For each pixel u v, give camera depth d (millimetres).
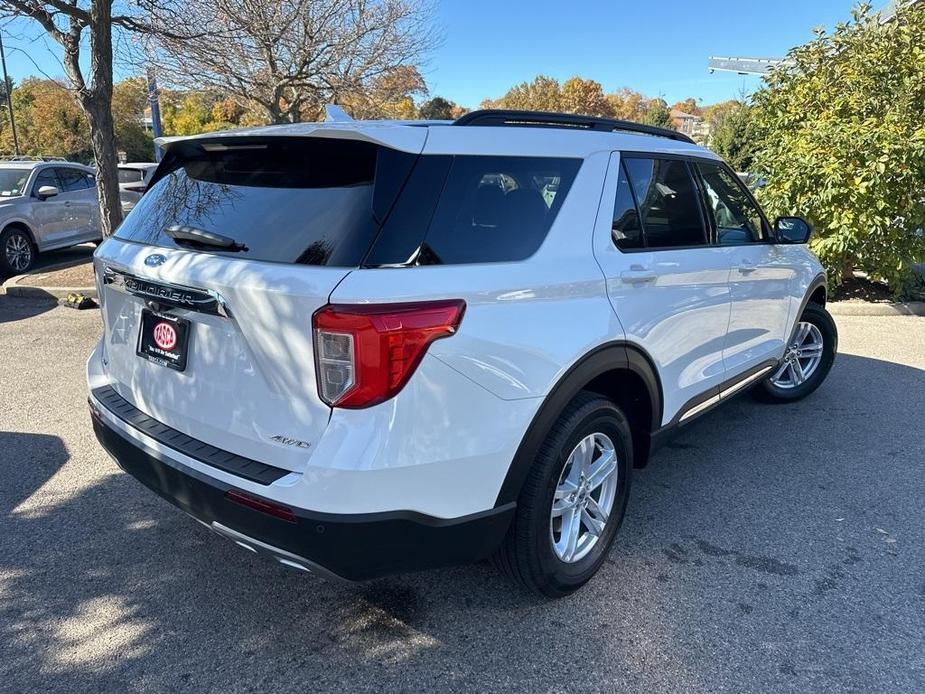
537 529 2537
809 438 4559
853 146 7836
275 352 2107
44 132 46562
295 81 13086
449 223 2264
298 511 2062
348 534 2070
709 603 2816
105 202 8883
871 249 8430
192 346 2395
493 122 2635
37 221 10688
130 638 2584
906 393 5461
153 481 2527
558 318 2486
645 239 3080
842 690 2350
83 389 5293
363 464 2029
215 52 10453
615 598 2848
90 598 2812
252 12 11172
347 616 2725
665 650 2541
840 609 2783
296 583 2936
